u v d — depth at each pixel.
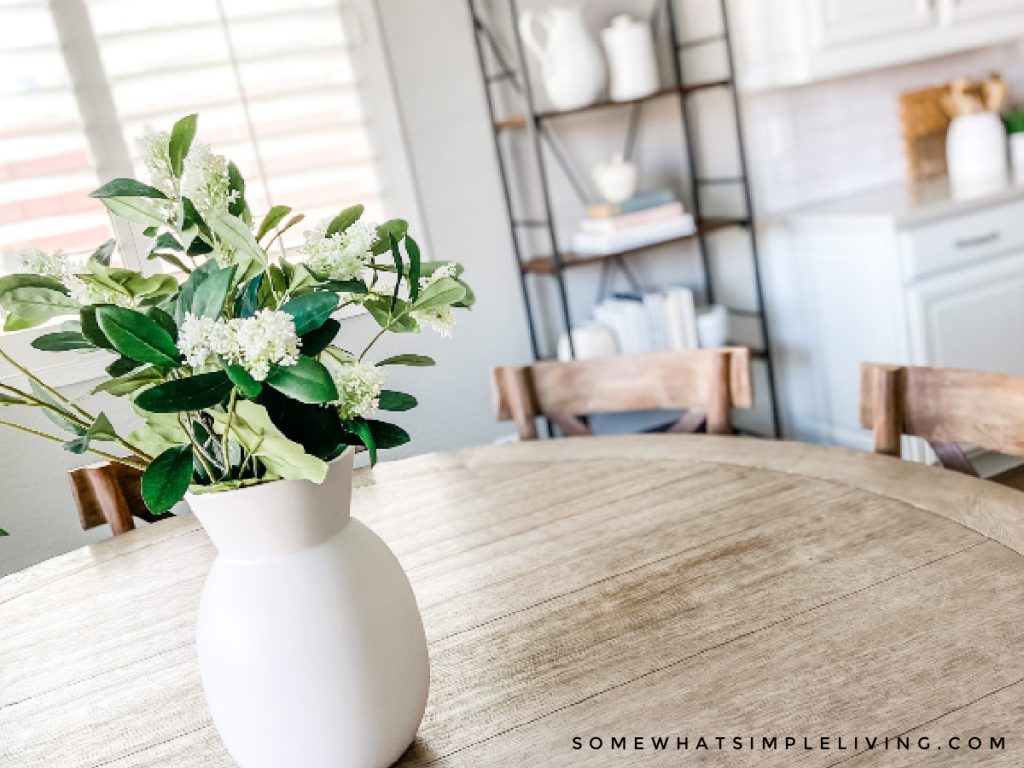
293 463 0.73
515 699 0.94
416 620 0.85
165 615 1.27
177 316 0.79
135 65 2.46
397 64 2.72
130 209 0.82
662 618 1.03
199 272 0.80
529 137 2.94
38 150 2.38
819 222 2.96
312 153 2.66
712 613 1.03
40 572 1.51
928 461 2.93
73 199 2.43
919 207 2.78
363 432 0.80
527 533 1.32
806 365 3.19
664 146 3.17
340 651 0.79
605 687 0.93
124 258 2.46
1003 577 0.99
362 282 0.80
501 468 1.59
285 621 0.78
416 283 0.85
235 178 0.87
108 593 1.38
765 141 3.11
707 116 3.14
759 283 2.99
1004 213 2.85
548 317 3.03
